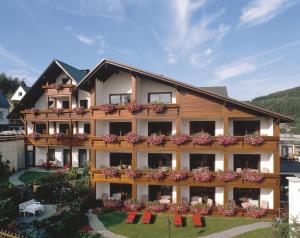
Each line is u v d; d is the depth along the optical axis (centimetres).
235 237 1656
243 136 2033
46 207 2114
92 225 1891
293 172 2406
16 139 3225
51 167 3284
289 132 6444
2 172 2947
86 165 2955
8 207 1850
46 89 3197
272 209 1967
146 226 1869
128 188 2331
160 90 2252
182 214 2067
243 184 2008
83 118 3064
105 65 2197
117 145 2209
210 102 2067
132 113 2178
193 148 2088
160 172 2097
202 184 2055
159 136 2125
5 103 5444
